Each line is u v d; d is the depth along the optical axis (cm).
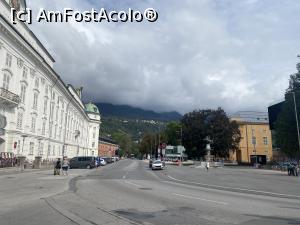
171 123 12419
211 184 2506
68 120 8225
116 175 3519
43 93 5659
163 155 10056
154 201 1420
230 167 6850
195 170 5106
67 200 1395
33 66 5025
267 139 9800
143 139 15875
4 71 4016
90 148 13125
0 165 3675
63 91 7238
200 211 1166
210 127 8350
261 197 1667
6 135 4222
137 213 1117
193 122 8562
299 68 5475
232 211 1173
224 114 8550
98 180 2738
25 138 4834
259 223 968
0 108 4012
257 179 3195
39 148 5566
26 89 4803
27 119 4900
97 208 1191
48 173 3556
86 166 5256
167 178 3175
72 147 8981
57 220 977
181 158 8956
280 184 2605
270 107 7369
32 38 5088
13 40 4138
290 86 5488
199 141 8500
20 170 3747
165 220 1002
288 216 1093
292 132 5262
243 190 2053
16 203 1296
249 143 9756
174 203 1362
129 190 1894
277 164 5925
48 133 6081
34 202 1324
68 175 3325
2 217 1009
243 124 9838
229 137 8300
